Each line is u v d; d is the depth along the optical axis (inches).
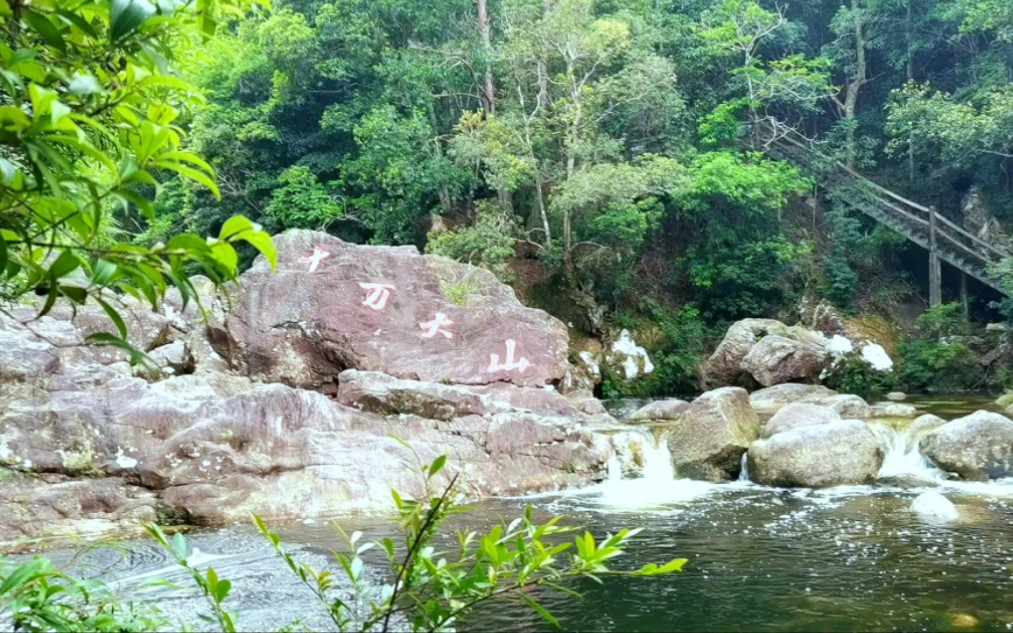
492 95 767.7
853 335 758.5
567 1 671.8
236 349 417.1
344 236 805.2
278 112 816.9
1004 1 738.8
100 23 73.2
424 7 759.1
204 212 799.1
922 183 874.8
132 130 70.7
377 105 749.3
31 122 55.5
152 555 238.4
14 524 265.3
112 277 61.1
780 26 889.5
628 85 701.3
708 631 171.8
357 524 288.0
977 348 736.3
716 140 801.6
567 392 538.0
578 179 639.1
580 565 77.9
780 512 299.4
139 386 318.3
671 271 827.4
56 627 79.3
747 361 668.1
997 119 695.1
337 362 427.8
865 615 180.7
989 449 363.6
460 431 364.8
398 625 156.6
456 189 738.2
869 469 356.2
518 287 745.6
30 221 64.9
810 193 880.3
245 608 179.9
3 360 311.1
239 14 87.0
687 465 387.5
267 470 313.9
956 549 238.2
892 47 895.7
